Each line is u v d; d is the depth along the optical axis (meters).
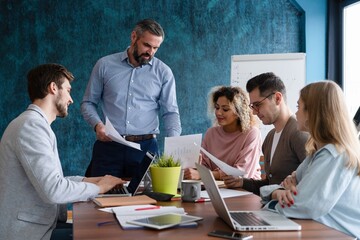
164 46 4.61
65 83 2.10
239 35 4.66
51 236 2.10
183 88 4.64
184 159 2.36
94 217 1.56
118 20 4.59
